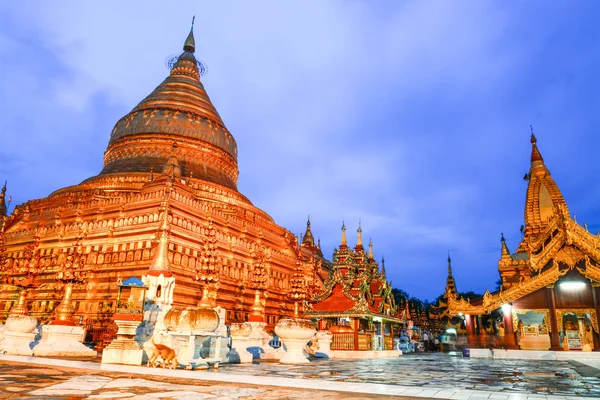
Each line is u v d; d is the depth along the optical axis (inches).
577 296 1370.6
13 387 428.1
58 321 964.6
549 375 730.8
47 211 2167.8
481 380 632.4
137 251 1641.2
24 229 2133.4
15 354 922.1
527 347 1726.1
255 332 1143.6
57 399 363.3
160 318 897.5
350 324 1477.6
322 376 653.3
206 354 810.2
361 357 1336.1
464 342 2359.7
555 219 1472.7
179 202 1747.0
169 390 434.3
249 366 839.7
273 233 2470.5
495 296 1524.4
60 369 612.4
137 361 712.4
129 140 2603.3
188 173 2472.9
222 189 2401.6
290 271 2342.5
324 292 1510.8
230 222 2050.9
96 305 1567.4
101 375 550.9
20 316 957.2
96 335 1258.0
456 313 1600.6
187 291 1588.3
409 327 2425.0
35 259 1438.2
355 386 492.1
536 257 1440.7
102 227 1764.3
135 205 1785.2
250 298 1942.7
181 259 1662.2
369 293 1584.6
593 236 1385.3
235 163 2952.8
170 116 2650.1
